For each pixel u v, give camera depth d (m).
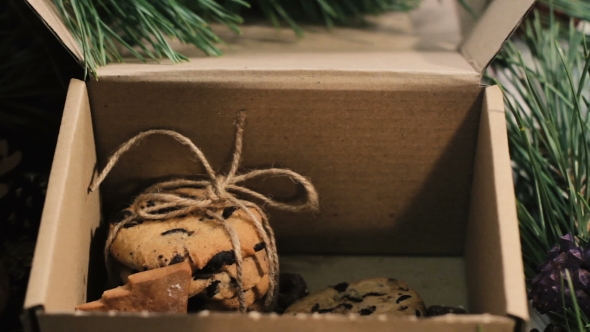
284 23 0.58
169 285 0.46
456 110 0.51
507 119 0.56
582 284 0.48
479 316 0.41
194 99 0.51
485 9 0.52
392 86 0.50
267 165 0.54
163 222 0.50
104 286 0.54
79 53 0.49
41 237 0.44
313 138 0.52
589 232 0.52
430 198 0.55
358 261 0.58
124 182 0.54
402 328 0.41
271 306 0.51
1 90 0.57
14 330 0.52
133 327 0.41
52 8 0.49
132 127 0.52
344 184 0.54
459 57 0.52
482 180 0.50
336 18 0.58
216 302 0.48
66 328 0.41
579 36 0.59
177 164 0.54
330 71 0.50
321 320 0.41
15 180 0.55
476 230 0.52
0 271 0.52
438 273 0.57
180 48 0.54
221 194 0.50
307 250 0.58
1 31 0.58
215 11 0.54
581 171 0.52
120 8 0.53
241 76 0.50
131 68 0.50
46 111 0.59
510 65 0.58
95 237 0.53
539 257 0.52
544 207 0.54
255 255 0.49
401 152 0.53
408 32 0.56
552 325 0.50
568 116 0.57
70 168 0.47
